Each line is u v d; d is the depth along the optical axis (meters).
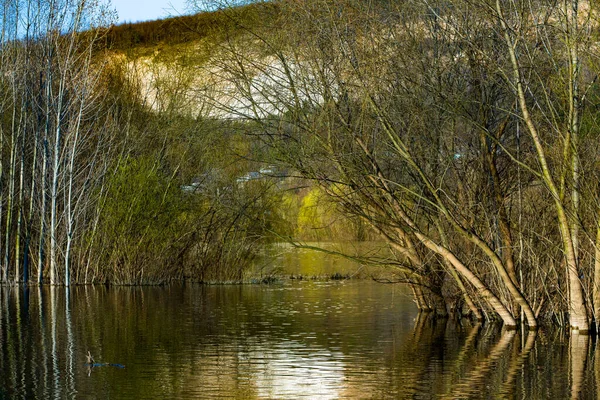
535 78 16.78
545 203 17.62
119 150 35.03
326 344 15.91
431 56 17.75
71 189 31.44
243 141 21.05
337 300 24.30
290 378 12.59
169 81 37.28
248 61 18.66
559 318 17.89
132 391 11.66
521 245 17.44
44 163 30.61
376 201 17.97
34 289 28.80
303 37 17.84
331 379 12.53
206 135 22.33
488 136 16.94
